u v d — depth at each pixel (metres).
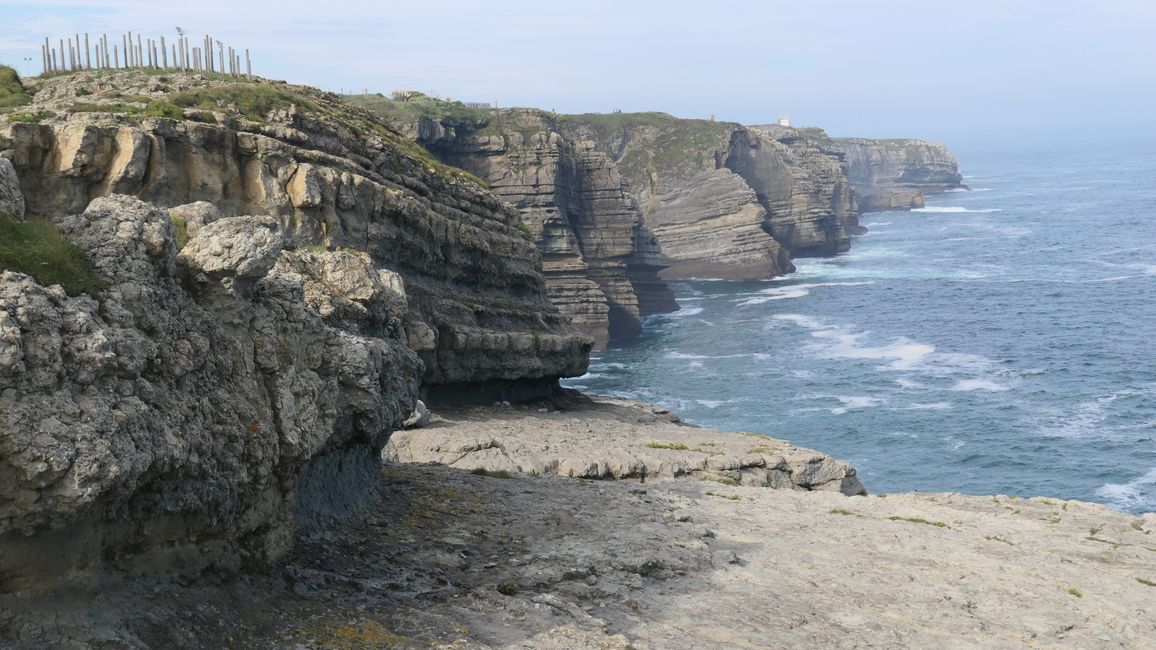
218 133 40.34
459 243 52.47
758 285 160.50
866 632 18.62
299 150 43.25
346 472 21.11
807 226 194.50
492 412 48.31
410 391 24.53
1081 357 97.69
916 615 20.20
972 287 146.50
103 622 11.90
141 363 12.80
